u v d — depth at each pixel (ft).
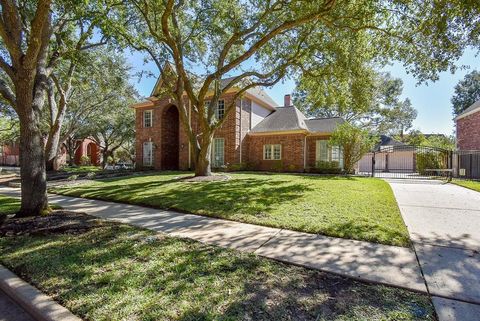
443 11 21.93
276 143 64.39
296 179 41.37
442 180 44.06
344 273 9.77
